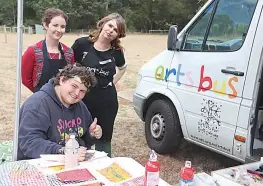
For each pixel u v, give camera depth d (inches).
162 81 186.5
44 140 103.1
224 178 102.0
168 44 179.8
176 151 196.4
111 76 149.5
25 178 87.0
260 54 138.6
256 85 139.1
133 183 87.6
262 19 140.3
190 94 167.0
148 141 197.3
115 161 100.3
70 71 106.0
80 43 148.1
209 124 157.0
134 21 2192.4
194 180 92.0
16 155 105.9
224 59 151.9
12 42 929.5
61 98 108.2
